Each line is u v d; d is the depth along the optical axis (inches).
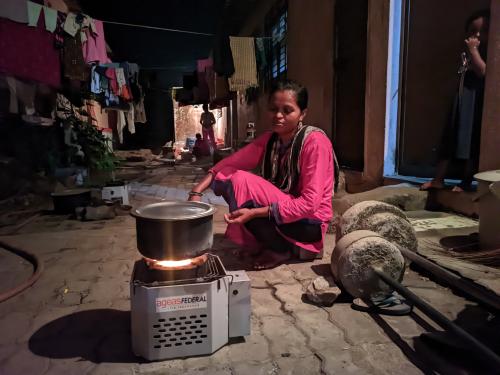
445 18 188.4
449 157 172.2
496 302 76.1
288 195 123.0
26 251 147.3
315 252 133.6
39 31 235.6
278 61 398.6
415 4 203.9
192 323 78.9
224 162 136.8
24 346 85.0
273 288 113.7
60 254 148.4
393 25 213.5
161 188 328.8
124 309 102.4
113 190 238.4
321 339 86.1
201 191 130.9
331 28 277.1
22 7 221.9
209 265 87.0
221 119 893.8
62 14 247.8
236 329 84.0
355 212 124.0
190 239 74.7
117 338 87.9
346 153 273.1
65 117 382.6
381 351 81.2
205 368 76.3
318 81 299.3
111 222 201.0
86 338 88.0
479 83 159.0
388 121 220.4
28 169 295.0
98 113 540.7
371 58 225.1
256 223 126.3
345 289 103.3
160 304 76.9
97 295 111.0
